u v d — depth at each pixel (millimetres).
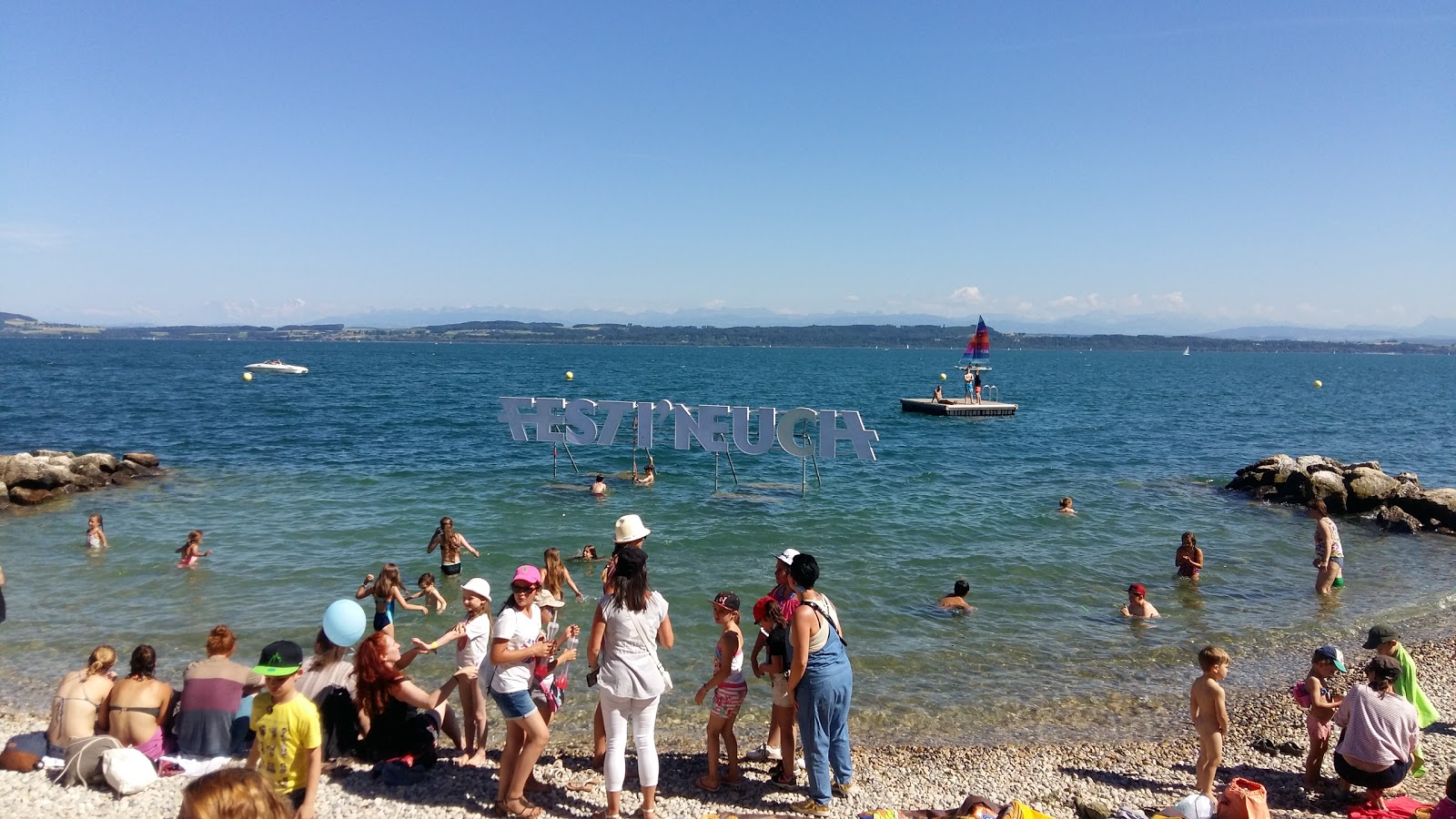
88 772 7238
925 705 10539
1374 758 7496
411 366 139625
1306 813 7688
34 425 42719
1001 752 9164
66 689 7625
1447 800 6305
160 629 12680
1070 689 11141
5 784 7215
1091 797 7930
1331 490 23906
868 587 15469
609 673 6520
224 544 17859
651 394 81500
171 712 7945
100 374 92250
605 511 21891
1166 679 11547
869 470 30250
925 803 7656
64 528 19328
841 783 7391
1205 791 7676
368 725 7812
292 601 14102
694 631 12914
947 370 150000
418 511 21422
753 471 29203
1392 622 14141
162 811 6891
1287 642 13180
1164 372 154875
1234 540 20250
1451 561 18734
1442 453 39375
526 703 6688
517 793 6883
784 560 7766
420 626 13148
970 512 22484
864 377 124938
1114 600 15141
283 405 56250
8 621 12930
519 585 6629
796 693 7078
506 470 28094
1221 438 44469
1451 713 10156
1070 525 21219
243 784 2682
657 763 6723
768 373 136125
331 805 7094
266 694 6230
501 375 112750
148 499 22875
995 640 12891
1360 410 64938
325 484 25266
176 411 50688
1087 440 42000
